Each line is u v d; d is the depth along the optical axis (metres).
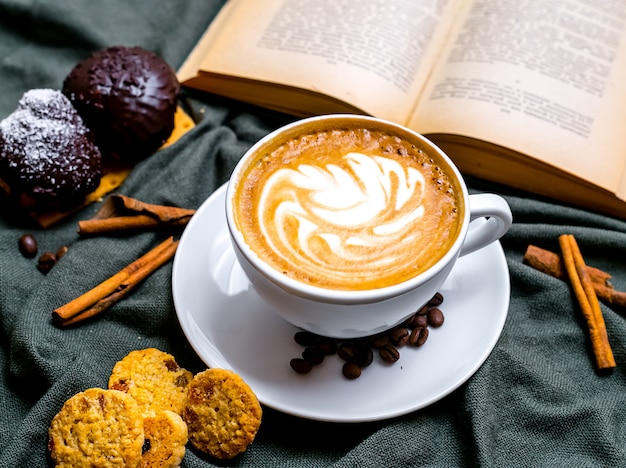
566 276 0.44
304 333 0.39
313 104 0.50
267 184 0.38
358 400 0.37
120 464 0.35
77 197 0.46
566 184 0.47
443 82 0.50
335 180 0.38
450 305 0.40
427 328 0.39
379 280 0.35
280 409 0.36
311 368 0.38
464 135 0.47
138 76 0.48
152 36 0.56
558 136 0.47
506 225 0.38
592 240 0.46
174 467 0.36
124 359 0.40
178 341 0.41
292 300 0.35
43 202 0.46
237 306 0.40
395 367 0.38
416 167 0.39
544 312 0.43
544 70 0.49
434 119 0.48
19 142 0.45
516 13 0.51
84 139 0.46
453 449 0.38
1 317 0.42
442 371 0.38
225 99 0.53
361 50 0.50
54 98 0.46
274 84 0.50
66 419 0.36
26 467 0.37
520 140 0.47
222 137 0.51
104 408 0.36
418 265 0.35
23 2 0.55
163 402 0.38
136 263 0.43
